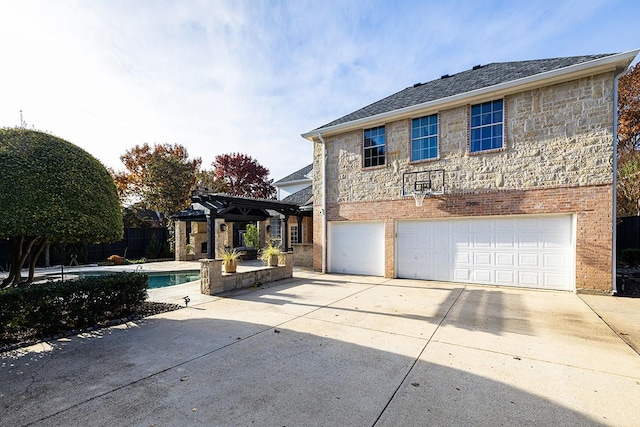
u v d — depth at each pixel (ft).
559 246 28.71
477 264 32.71
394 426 8.89
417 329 17.97
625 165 52.29
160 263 59.00
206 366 13.06
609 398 10.38
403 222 37.45
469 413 9.52
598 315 20.52
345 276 39.34
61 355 14.32
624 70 26.05
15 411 9.64
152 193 79.56
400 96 43.29
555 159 28.43
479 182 32.17
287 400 10.32
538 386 11.22
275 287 31.94
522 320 19.62
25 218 15.51
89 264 57.11
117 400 10.32
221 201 35.88
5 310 15.49
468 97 31.78
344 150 41.88
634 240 42.93
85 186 18.12
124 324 19.36
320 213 43.78
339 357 13.96
